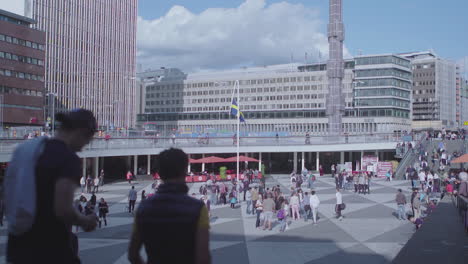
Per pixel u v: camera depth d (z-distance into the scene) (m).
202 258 3.17
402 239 20.42
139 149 55.28
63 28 111.38
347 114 139.00
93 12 120.38
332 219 26.27
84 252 17.83
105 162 67.12
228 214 28.89
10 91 80.69
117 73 128.12
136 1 135.75
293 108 150.38
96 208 29.97
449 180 32.47
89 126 3.42
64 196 2.80
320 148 63.81
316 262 16.27
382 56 136.62
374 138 63.88
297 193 29.28
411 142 60.72
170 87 171.75
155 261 3.22
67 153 2.94
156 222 3.18
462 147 53.91
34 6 103.69
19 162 2.85
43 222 2.84
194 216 3.19
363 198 36.12
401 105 139.00
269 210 23.08
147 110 176.38
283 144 64.00
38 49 86.75
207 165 74.25
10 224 2.82
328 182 51.38
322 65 153.75
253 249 18.52
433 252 9.69
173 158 3.44
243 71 170.75
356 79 139.12
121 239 20.59
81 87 116.31
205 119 163.00
